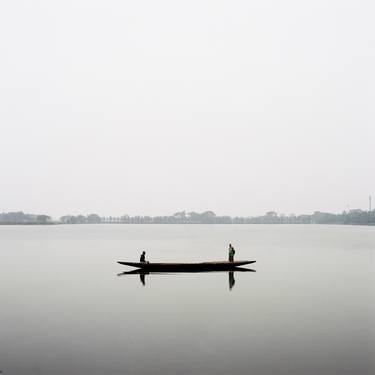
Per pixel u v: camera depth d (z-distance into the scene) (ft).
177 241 435.94
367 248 314.14
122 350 78.13
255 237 542.57
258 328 91.50
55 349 78.69
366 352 76.69
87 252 285.64
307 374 67.67
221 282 152.46
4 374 67.72
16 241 429.38
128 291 135.03
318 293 130.21
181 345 80.53
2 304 115.96
